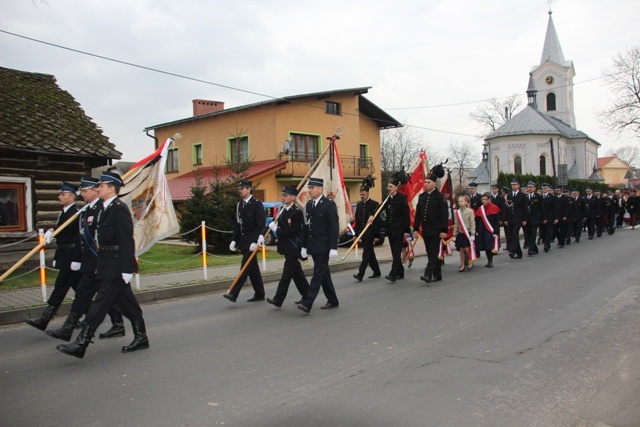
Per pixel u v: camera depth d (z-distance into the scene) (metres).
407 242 12.16
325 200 7.58
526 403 4.09
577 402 4.11
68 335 6.17
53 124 13.10
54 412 4.04
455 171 73.19
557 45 60.00
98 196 6.12
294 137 26.81
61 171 12.80
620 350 5.43
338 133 11.47
